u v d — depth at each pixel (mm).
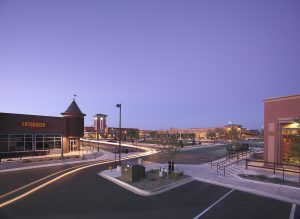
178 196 17531
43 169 30719
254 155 39719
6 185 21453
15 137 41844
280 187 19062
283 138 26812
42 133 45656
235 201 16219
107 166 33531
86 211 14516
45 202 16312
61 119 48906
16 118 42031
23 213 14195
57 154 46531
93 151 53625
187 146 69438
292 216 13484
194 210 14570
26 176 25781
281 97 26906
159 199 16859
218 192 18484
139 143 86000
